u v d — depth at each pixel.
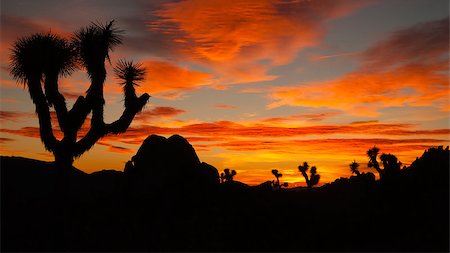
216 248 10.09
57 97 13.84
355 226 11.53
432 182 13.62
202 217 12.74
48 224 11.91
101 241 10.62
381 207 13.28
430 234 10.33
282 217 12.91
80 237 10.94
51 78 13.80
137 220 12.49
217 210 13.55
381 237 10.59
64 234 11.13
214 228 11.69
